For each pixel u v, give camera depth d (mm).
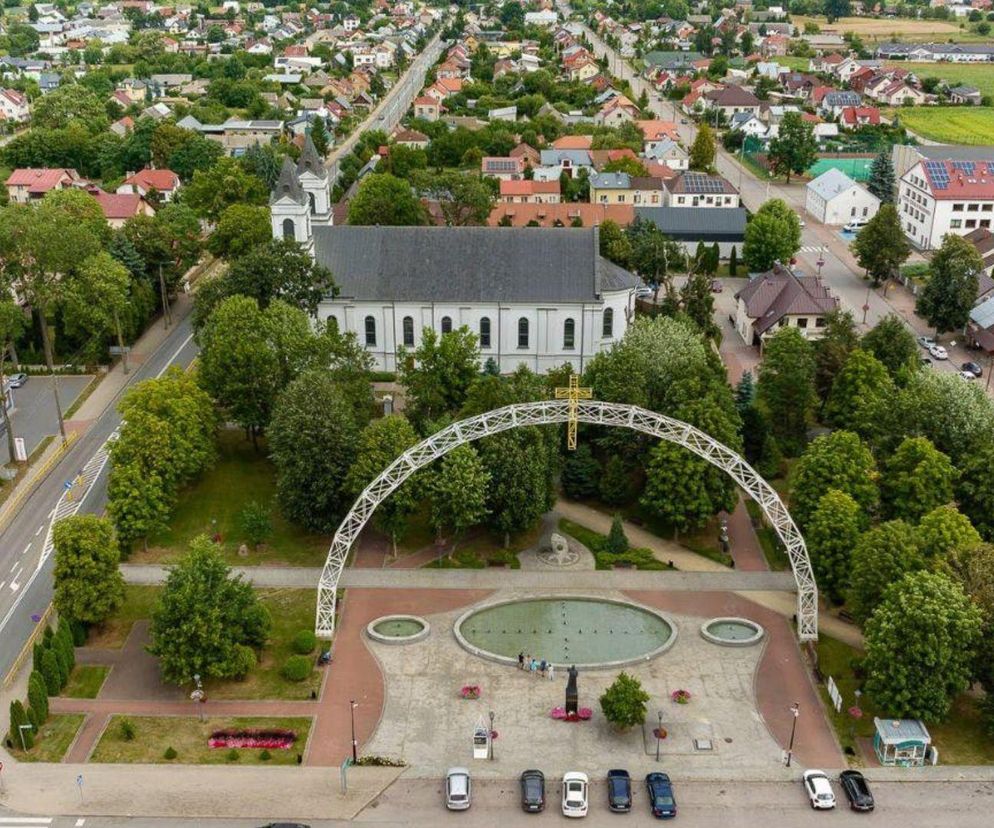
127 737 84750
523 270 148250
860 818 77375
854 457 108500
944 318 166875
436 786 80688
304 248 147000
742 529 116625
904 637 84375
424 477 107312
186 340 167750
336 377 126312
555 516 118625
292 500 110062
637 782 80875
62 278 153625
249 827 76438
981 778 81375
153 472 110125
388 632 98875
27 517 118562
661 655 95562
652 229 192125
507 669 93875
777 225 199250
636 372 120938
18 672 93250
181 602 88250
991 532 105625
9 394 146500
